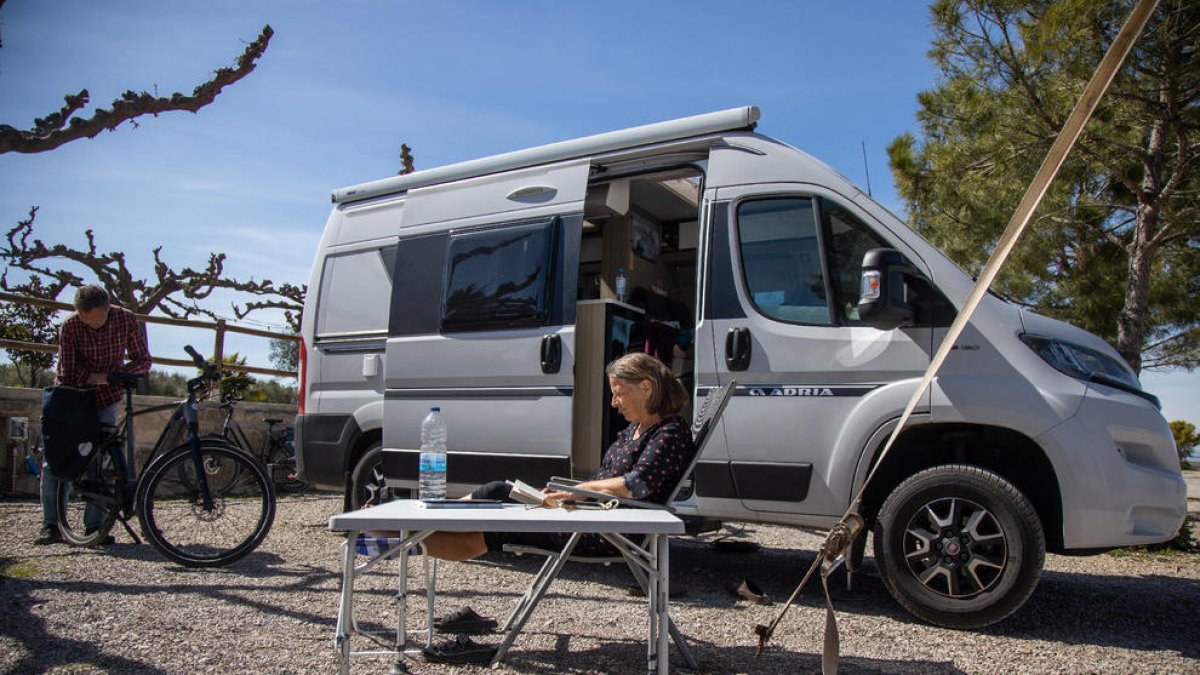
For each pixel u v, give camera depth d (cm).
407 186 641
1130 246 867
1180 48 695
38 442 853
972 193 939
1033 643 384
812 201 470
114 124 668
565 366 522
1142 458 412
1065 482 399
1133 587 536
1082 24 702
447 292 581
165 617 392
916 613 414
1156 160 791
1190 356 1207
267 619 394
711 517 477
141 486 514
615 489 339
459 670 326
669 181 615
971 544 403
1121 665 350
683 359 625
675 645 348
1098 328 1040
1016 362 415
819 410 447
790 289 467
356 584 476
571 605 438
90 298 550
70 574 486
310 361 658
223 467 542
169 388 1421
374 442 633
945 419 417
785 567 576
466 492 563
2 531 633
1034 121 782
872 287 420
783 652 358
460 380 563
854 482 436
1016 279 1075
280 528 704
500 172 588
